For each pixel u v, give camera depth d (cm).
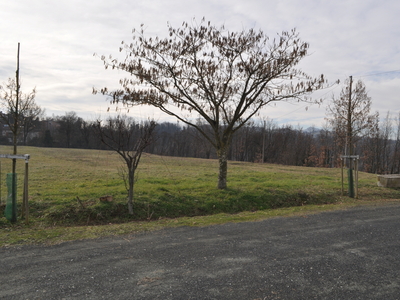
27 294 340
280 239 579
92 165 2292
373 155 4631
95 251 493
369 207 947
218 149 1114
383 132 4806
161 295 343
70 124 7162
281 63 1029
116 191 973
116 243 540
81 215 752
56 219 722
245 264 443
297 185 1280
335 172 2280
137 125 849
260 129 6147
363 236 607
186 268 424
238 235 604
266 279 393
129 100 974
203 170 2069
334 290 366
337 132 2520
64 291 349
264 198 1032
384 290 368
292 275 407
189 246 527
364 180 1586
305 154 5747
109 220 763
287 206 1024
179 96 1053
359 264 452
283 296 348
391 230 658
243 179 1514
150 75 981
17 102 721
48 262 440
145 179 1345
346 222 734
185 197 962
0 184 1156
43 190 1009
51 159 2733
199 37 1000
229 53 1017
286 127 6225
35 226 671
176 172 1831
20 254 474
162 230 641
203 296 343
